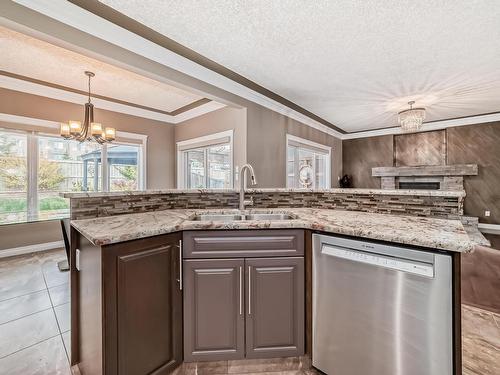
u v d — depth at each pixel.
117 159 4.55
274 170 3.97
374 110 4.38
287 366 1.48
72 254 1.43
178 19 1.89
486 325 1.78
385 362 1.14
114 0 1.69
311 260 1.39
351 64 2.63
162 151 5.05
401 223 1.38
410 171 5.55
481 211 4.89
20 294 2.37
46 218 3.25
